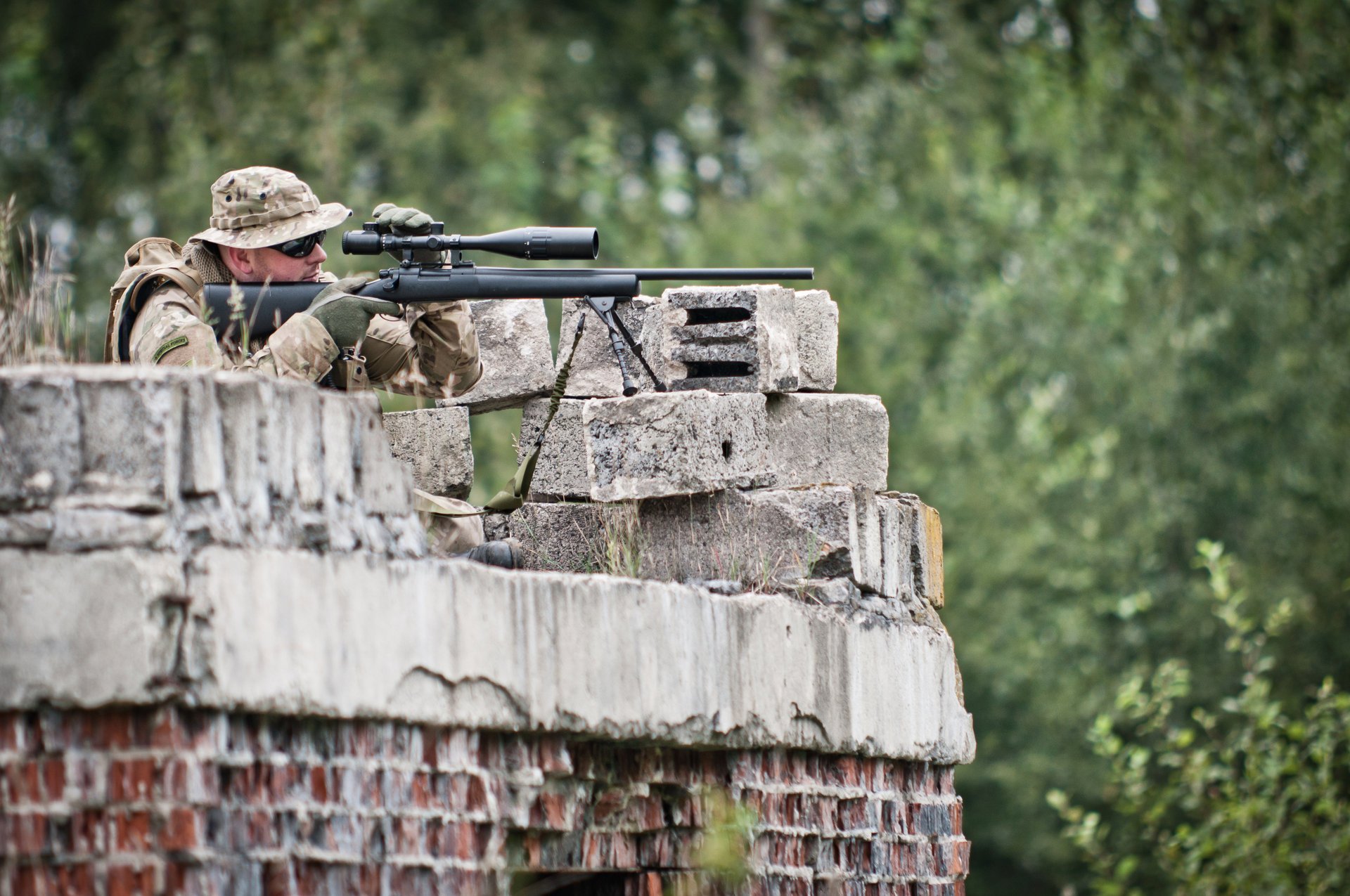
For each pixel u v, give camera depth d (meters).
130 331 22.78
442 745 18.34
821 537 25.12
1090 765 65.88
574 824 20.50
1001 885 71.81
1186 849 49.25
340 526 17.50
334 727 17.25
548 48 98.19
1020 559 69.25
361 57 83.25
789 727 23.34
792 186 82.56
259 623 16.34
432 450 27.48
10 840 15.73
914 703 26.83
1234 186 73.12
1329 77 74.12
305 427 17.28
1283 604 49.06
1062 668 68.12
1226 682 65.00
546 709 19.30
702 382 26.70
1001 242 80.19
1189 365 70.00
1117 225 76.38
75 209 82.12
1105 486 69.81
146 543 15.86
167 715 15.80
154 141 82.00
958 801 29.02
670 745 21.31
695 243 80.56
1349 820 46.56
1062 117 79.38
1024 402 74.44
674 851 22.53
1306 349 69.06
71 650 15.66
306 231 23.36
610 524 25.66
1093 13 83.62
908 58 90.31
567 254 23.80
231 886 16.14
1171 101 77.00
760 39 107.56
